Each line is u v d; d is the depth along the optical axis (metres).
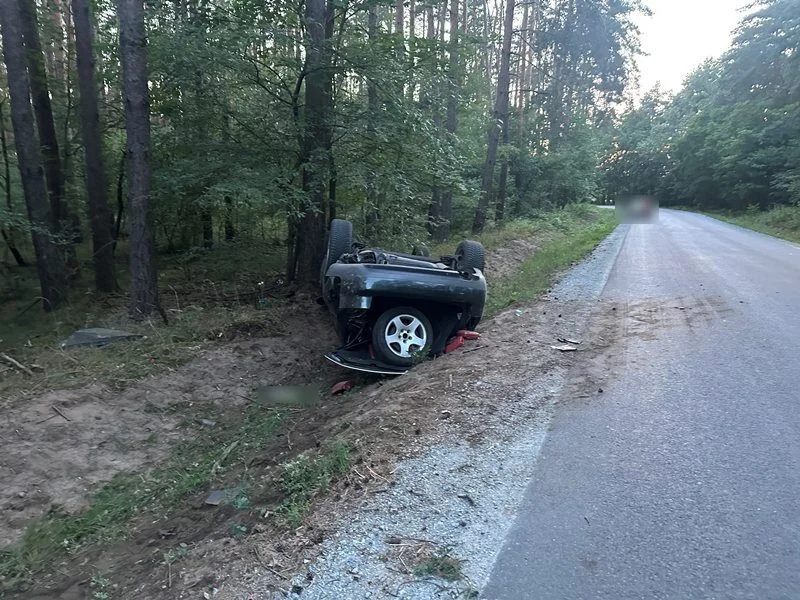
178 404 6.44
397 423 4.50
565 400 4.93
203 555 3.29
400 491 3.53
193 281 13.14
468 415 4.61
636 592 2.62
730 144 39.38
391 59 9.71
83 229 15.30
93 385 6.25
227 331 8.22
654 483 3.53
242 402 6.79
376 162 10.62
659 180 68.31
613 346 6.48
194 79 9.77
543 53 34.28
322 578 2.81
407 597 2.65
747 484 3.47
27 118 9.56
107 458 5.48
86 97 11.43
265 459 5.07
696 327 7.13
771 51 35.84
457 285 6.53
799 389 4.97
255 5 9.22
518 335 7.08
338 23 10.74
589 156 34.69
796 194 30.33
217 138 10.70
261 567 2.94
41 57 11.98
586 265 13.66
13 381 6.32
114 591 3.33
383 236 12.71
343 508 3.39
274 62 9.75
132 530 4.40
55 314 9.83
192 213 12.48
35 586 3.86
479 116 21.00
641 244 19.16
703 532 3.03
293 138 10.16
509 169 31.77
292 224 11.01
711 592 2.60
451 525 3.19
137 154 8.46
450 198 20.73
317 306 9.59
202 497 4.64
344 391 6.72
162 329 8.05
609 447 4.03
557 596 2.62
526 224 23.67
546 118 34.25
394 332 6.54
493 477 3.69
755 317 7.52
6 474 4.91
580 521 3.18
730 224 32.03
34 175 9.73
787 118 35.28
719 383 5.17
